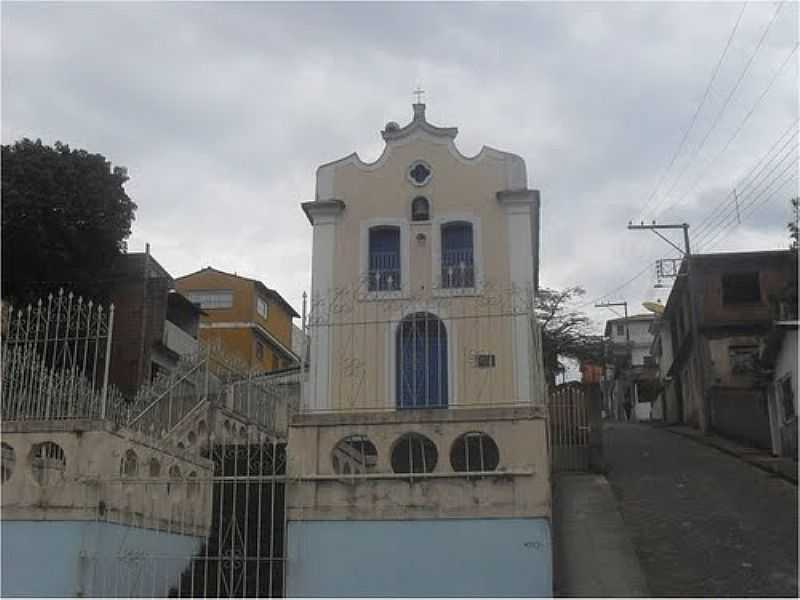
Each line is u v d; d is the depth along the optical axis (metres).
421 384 18.09
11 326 11.75
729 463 21.42
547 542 9.09
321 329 16.47
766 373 23.42
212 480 9.85
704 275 32.97
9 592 9.49
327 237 21.39
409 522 9.32
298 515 9.48
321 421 9.76
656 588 10.48
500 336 18.44
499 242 20.80
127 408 13.41
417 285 20.59
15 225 24.91
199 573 10.95
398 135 21.89
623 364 61.28
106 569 9.63
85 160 26.67
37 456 10.15
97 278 26.78
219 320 42.16
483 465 9.61
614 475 19.30
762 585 10.55
